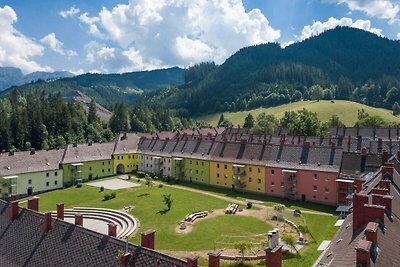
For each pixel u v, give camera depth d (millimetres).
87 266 32500
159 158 121062
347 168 78562
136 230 65438
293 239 53500
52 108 162875
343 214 68688
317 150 87125
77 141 156875
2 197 94438
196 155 110250
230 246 56312
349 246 28344
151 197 89625
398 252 27000
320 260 33156
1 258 39531
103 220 75000
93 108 192625
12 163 99438
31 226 40469
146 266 29016
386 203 32688
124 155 129125
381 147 104312
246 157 97500
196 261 26875
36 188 101812
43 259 36219
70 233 36562
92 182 113312
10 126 138750
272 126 173375
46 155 108875
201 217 72000
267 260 26984
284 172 86188
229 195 91688
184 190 98125
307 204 81375
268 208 78062
